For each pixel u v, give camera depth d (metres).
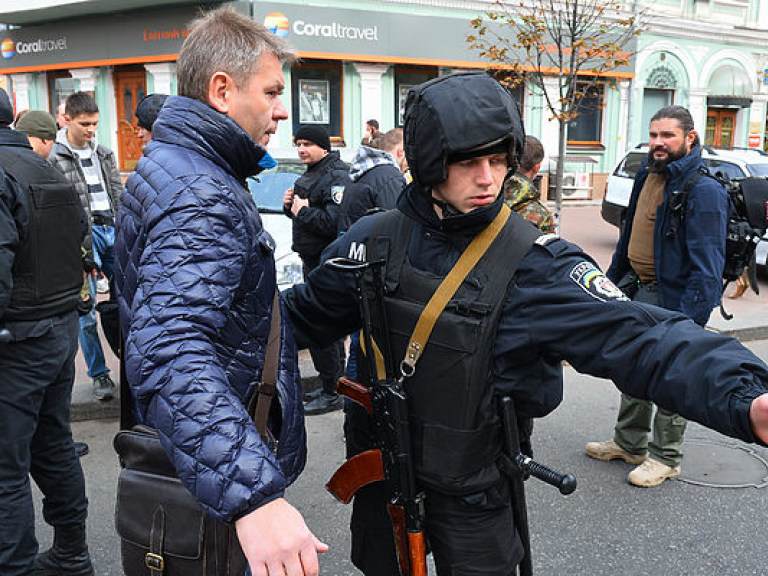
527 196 3.04
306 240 4.40
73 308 2.50
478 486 1.52
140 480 1.47
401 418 1.53
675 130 3.30
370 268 1.57
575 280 1.42
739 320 6.59
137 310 1.25
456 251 1.51
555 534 3.12
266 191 6.11
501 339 1.46
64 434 2.57
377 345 1.58
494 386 1.49
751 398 1.16
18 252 2.25
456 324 1.46
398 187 4.01
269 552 1.11
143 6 13.02
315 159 4.55
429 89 1.43
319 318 1.78
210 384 1.18
